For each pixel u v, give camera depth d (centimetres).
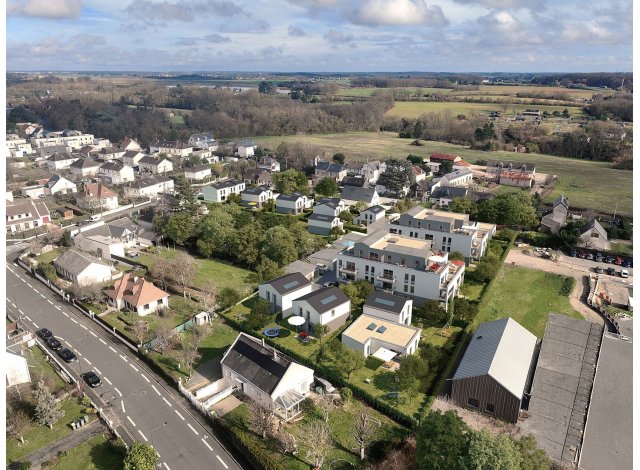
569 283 9044
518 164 18012
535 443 4434
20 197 13975
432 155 19650
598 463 4800
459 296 8388
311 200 14125
